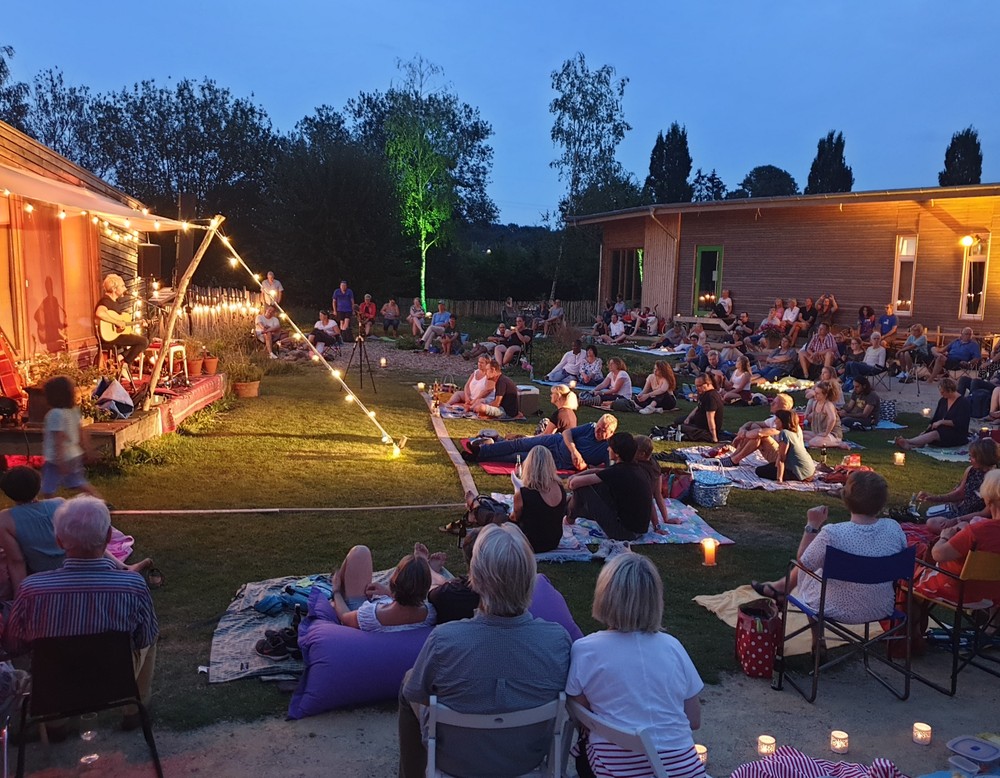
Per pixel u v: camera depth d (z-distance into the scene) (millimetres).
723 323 24297
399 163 37719
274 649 4766
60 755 3820
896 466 10500
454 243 40906
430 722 2982
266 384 15766
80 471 6895
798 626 5539
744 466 10133
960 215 20188
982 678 4977
